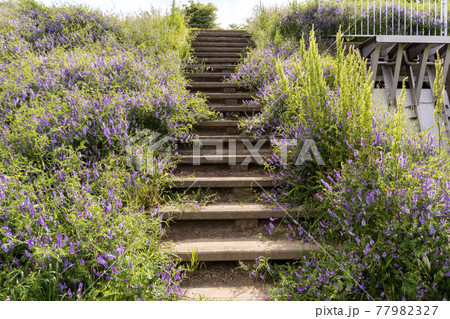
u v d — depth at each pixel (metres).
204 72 6.68
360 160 2.73
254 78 5.64
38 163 2.98
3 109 3.77
